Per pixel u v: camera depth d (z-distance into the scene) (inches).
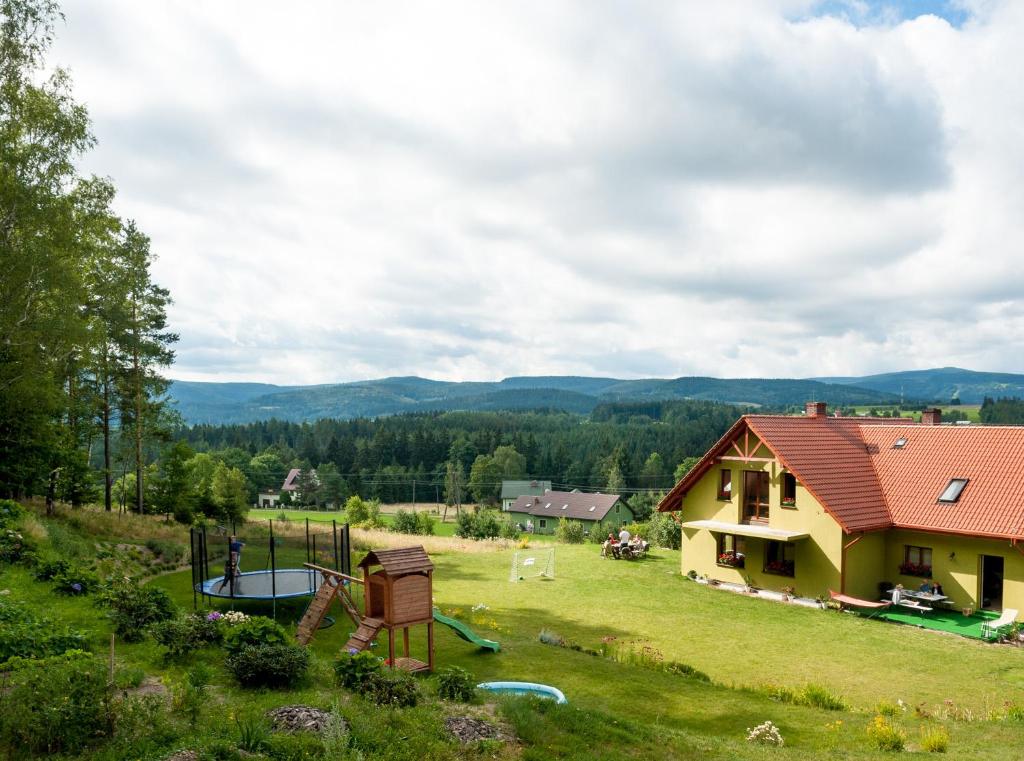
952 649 775.1
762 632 835.4
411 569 598.5
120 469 1950.1
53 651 435.2
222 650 496.7
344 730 332.8
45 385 1103.0
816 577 995.9
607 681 616.7
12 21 1039.6
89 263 1343.5
